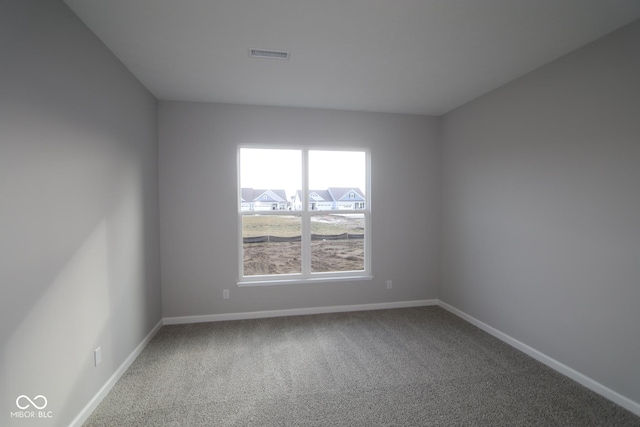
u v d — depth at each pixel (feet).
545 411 6.51
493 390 7.26
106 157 7.17
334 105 11.85
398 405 6.73
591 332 7.22
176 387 7.41
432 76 9.18
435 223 13.33
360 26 6.57
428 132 13.19
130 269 8.50
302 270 12.53
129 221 8.46
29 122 4.71
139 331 9.13
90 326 6.43
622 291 6.57
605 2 5.73
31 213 4.75
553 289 8.16
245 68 8.55
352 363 8.54
